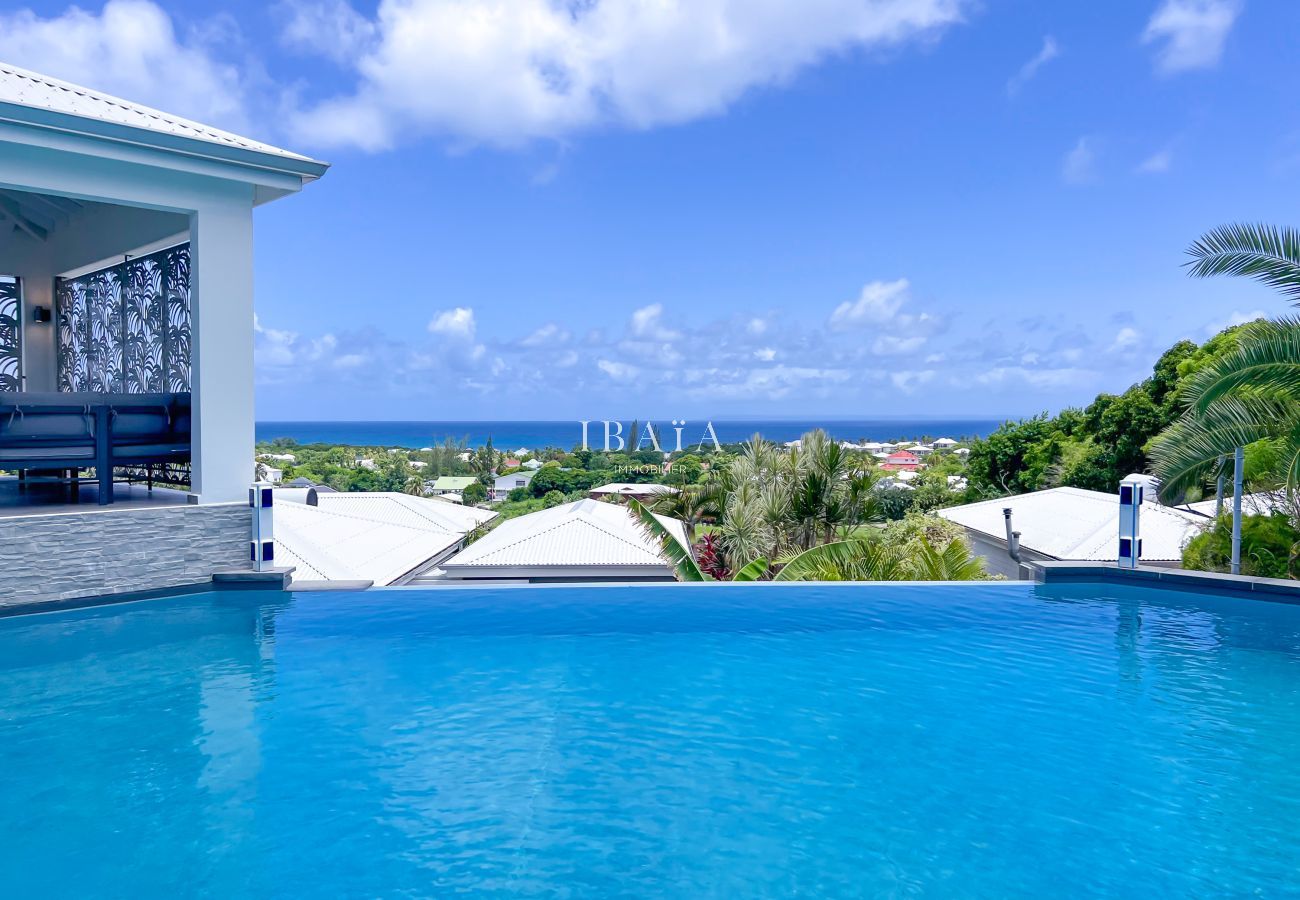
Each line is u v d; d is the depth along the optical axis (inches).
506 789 158.7
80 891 123.6
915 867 133.2
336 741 179.5
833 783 162.4
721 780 163.6
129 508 280.1
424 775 164.1
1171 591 335.9
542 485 3225.9
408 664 233.9
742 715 197.6
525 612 294.0
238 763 167.8
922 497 1782.7
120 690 207.5
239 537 303.4
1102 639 265.4
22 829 141.1
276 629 264.1
